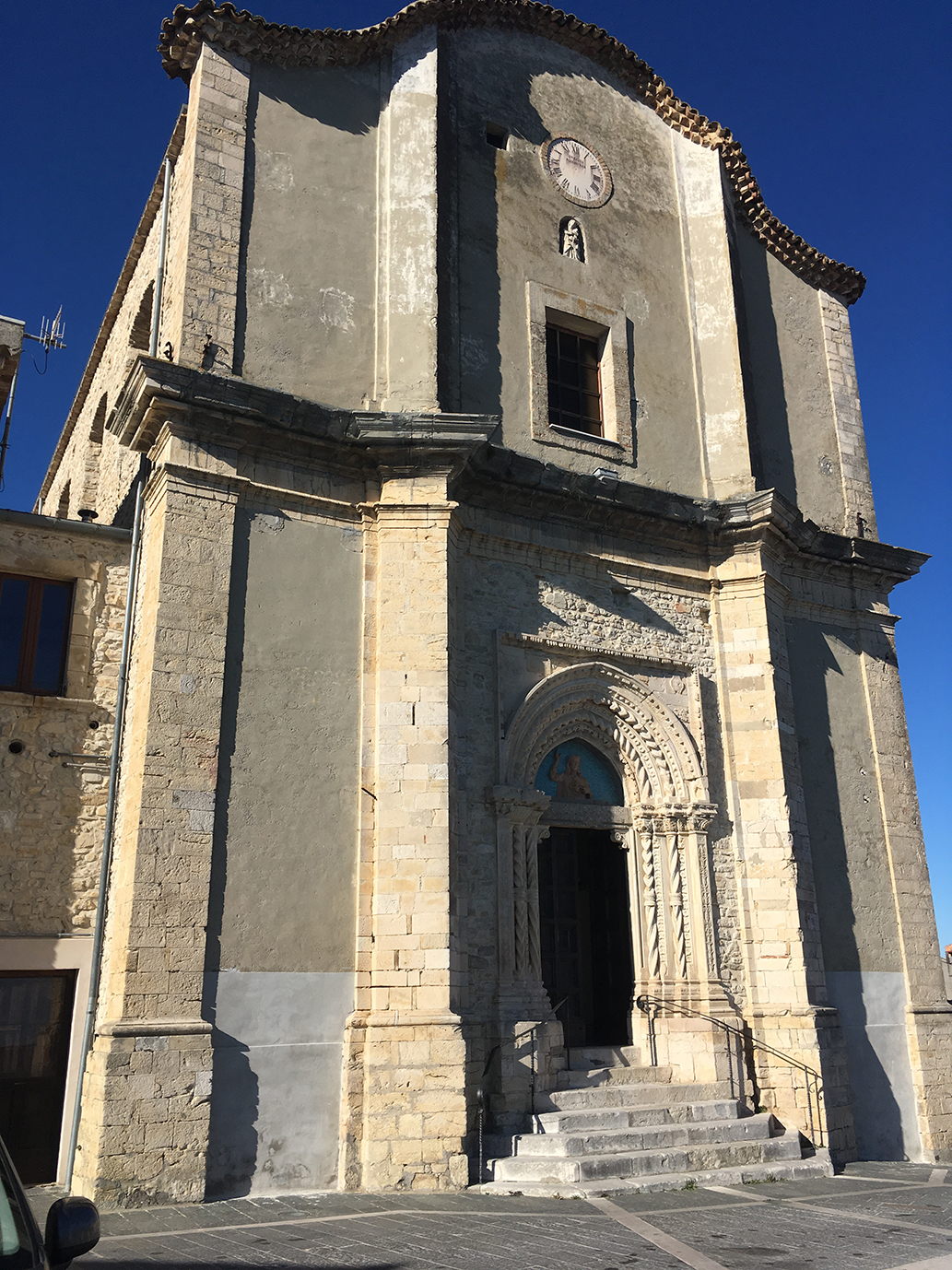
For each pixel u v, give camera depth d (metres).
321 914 12.12
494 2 17.66
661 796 15.58
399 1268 7.80
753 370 19.19
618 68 19.34
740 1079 14.45
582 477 15.52
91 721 13.16
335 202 15.27
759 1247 8.84
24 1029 11.93
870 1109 15.74
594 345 17.89
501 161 17.22
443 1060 11.62
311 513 13.56
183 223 14.11
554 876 16.03
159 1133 10.47
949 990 26.36
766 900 15.55
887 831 17.62
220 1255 8.16
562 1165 11.52
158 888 11.26
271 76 15.30
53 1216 3.93
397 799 12.64
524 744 14.49
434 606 13.41
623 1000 15.28
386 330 14.92
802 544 17.98
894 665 18.94
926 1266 8.12
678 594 16.80
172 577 12.29
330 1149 11.40
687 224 19.27
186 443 12.85
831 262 20.86
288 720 12.62
